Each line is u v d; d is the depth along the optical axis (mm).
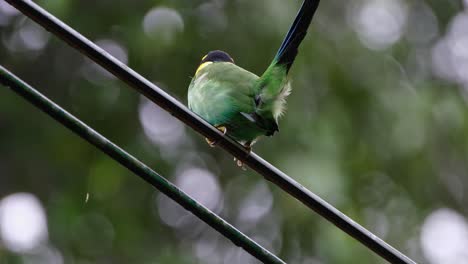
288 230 13820
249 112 7355
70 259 14266
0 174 14734
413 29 14531
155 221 14977
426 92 13820
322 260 13469
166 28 13008
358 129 13570
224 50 13391
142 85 5699
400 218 14453
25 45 14672
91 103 14312
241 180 14734
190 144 14641
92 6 13539
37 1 12633
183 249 14977
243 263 15070
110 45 13828
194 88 7805
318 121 13195
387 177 14102
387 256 5719
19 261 13906
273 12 12680
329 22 13750
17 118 14609
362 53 13695
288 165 12680
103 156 14234
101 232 14438
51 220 14328
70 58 14734
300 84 13289
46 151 14656
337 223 5754
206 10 13492
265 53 13133
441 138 13852
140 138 14352
